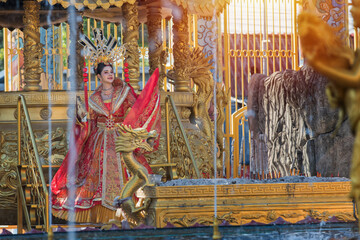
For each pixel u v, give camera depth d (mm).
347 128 12031
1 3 15984
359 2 8141
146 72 23703
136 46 13227
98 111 10961
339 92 3307
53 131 12852
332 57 3215
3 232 6285
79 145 10953
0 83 23500
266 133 17000
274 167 16328
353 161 3389
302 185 6953
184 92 14047
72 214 10594
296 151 14703
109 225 7820
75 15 16406
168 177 12102
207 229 5902
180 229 5934
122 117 11164
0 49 27016
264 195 6941
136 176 8422
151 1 15398
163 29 18688
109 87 11227
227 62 19016
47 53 19594
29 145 10625
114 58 11250
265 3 19406
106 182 10680
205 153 14133
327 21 12766
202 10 13688
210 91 15375
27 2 13203
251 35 21562
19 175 10562
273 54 19016
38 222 9945
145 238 5555
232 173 18797
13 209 12359
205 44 18328
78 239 5617
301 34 3225
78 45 16188
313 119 13438
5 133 12617
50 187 10875
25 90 13070
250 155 18219
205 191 6938
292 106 14883
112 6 16672
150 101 10578
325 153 12836
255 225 6078
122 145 8539
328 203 6941
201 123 14914
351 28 13141
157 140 10805
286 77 15359
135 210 8250
